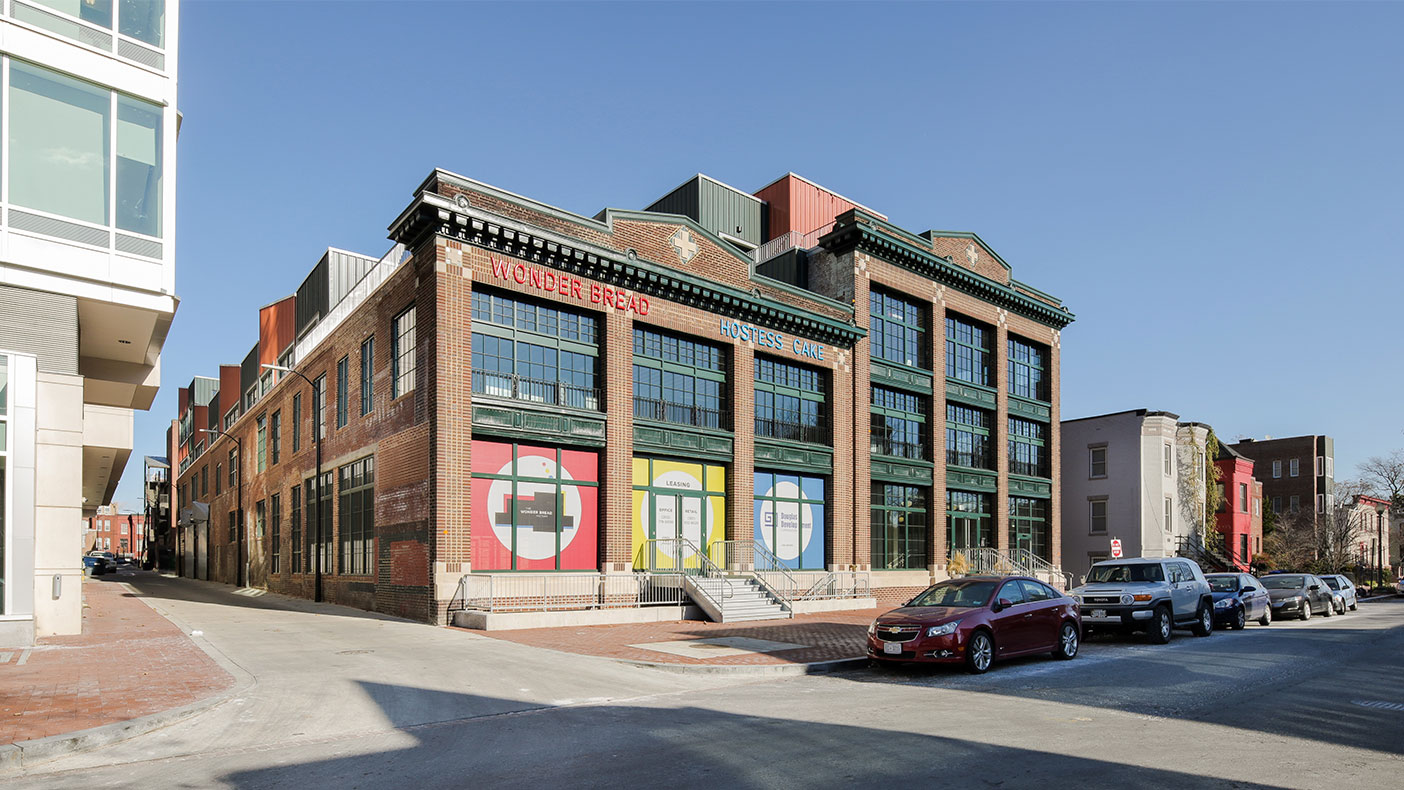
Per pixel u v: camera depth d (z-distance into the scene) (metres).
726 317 26.55
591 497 23.19
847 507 29.58
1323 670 14.90
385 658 14.52
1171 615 20.14
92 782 7.53
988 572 33.59
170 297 17.61
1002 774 7.57
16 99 16.03
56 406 16.84
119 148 17.20
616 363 23.58
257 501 40.59
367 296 25.92
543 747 8.71
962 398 34.47
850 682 13.46
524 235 21.61
